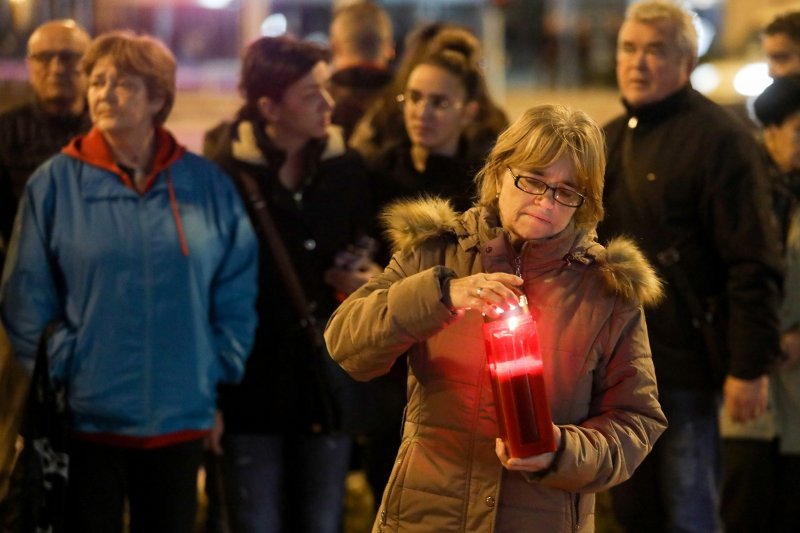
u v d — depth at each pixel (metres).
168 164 10.18
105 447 9.81
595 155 6.95
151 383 9.79
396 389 11.49
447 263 7.39
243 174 11.23
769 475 11.93
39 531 9.41
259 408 11.02
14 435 10.07
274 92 11.16
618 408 7.18
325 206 11.38
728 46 46.16
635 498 11.30
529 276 7.20
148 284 9.82
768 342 10.68
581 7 64.19
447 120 11.62
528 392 6.62
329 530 11.26
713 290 11.02
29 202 9.91
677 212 10.85
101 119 9.88
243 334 10.48
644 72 10.96
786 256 11.88
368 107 14.97
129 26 39.44
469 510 7.17
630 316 7.14
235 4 45.41
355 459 12.64
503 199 7.15
